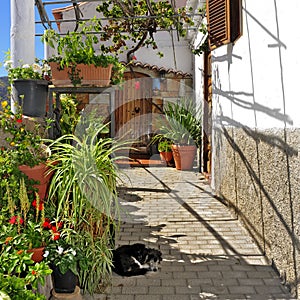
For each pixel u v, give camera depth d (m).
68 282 2.25
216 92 5.37
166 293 2.64
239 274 2.94
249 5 3.62
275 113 2.91
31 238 2.13
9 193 2.21
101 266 2.58
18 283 1.63
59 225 2.33
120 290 2.67
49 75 3.64
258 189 3.41
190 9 5.91
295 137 2.50
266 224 3.19
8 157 2.41
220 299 2.55
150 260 3.13
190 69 8.13
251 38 3.58
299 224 2.45
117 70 3.54
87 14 7.72
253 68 3.53
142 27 5.73
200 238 3.74
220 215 4.49
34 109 3.30
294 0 2.50
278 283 2.77
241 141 4.02
